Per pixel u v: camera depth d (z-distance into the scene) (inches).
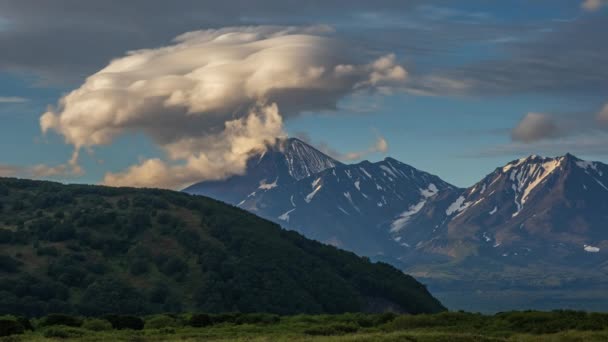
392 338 2967.5
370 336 3053.6
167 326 4352.9
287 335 3533.5
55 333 3595.0
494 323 3890.3
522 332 3710.6
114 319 4284.0
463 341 3009.4
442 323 4003.4
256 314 4731.8
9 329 3678.6
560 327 3698.3
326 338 3110.2
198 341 3211.1
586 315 3905.0
